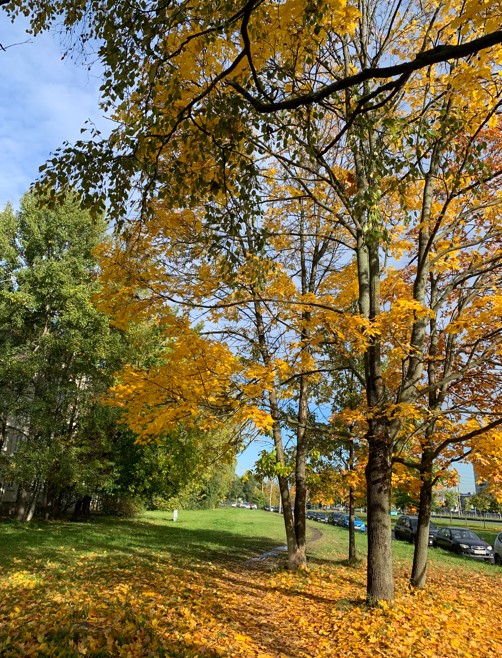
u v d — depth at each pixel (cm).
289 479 1122
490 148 791
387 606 618
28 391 1758
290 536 1016
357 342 642
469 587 1006
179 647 440
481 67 477
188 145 468
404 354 671
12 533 1338
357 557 1336
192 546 1409
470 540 1962
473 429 700
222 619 588
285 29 422
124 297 667
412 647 498
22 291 1594
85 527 1678
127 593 670
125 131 413
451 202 793
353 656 479
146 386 574
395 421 684
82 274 1634
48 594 643
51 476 1597
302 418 1063
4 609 554
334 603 702
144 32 370
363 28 729
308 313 744
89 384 1830
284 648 505
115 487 1919
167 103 384
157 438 641
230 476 4719
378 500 666
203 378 553
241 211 532
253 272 636
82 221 1661
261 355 916
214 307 655
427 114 646
